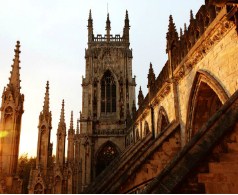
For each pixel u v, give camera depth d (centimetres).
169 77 3562
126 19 10925
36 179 3816
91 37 10606
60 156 5362
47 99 4241
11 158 2220
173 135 3150
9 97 2325
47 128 4094
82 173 8488
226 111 1566
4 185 2098
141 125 6028
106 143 9144
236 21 1905
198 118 2888
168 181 1423
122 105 9650
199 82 2691
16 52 2455
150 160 2967
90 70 10075
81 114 9306
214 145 1459
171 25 3625
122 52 10381
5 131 2267
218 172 1415
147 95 5253
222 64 2239
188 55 2881
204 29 2562
